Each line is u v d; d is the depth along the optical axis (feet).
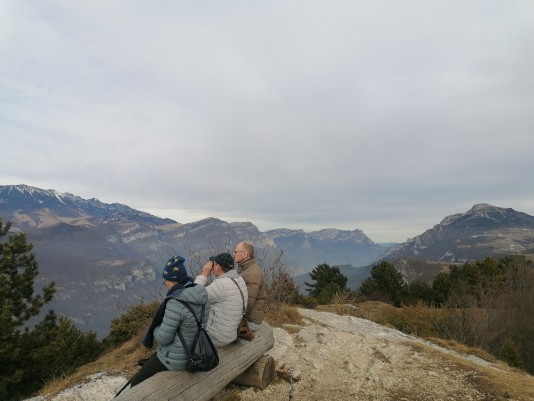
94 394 25.00
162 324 13.74
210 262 18.08
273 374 23.44
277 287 43.62
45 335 60.85
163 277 14.58
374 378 25.20
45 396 26.37
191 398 14.87
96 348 63.05
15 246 63.21
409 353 30.99
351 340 35.12
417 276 504.43
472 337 66.28
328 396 22.50
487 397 22.15
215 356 14.78
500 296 113.91
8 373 54.24
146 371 15.06
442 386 23.91
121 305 59.31
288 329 36.94
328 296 110.83
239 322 18.20
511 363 62.39
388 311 74.79
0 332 54.44
